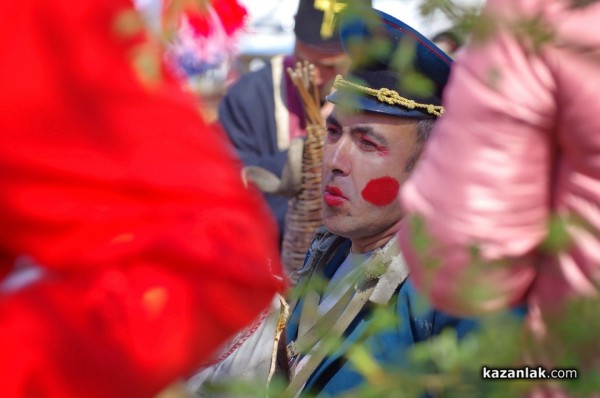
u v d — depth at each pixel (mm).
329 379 3727
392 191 4262
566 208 2389
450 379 1909
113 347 1812
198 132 1936
